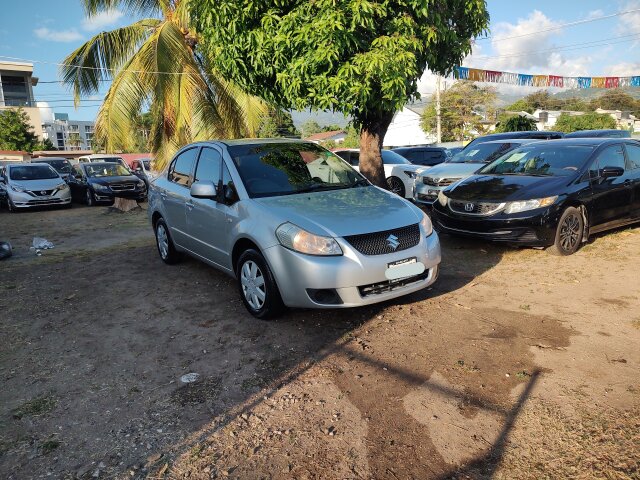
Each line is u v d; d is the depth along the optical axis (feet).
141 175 65.51
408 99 22.26
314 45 18.76
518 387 10.53
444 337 13.17
